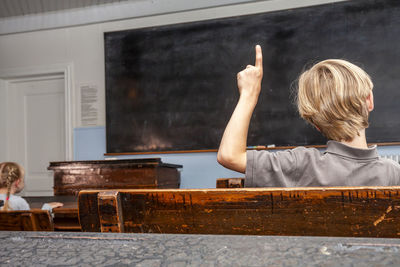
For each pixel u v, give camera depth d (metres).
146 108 4.45
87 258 0.25
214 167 4.25
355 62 3.84
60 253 0.26
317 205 0.54
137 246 0.28
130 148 4.47
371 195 0.52
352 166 0.67
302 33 4.00
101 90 4.75
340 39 3.89
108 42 4.61
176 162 4.36
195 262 0.24
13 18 5.11
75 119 4.82
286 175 0.69
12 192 1.99
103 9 4.76
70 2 4.83
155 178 3.29
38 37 5.06
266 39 4.11
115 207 0.59
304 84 0.76
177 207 0.60
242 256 0.24
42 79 5.17
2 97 5.26
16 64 5.14
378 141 3.73
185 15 4.49
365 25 3.82
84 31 4.86
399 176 0.68
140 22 4.65
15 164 2.00
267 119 4.04
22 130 5.26
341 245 0.26
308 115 0.73
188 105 4.33
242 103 0.73
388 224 0.52
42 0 4.84
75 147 4.77
